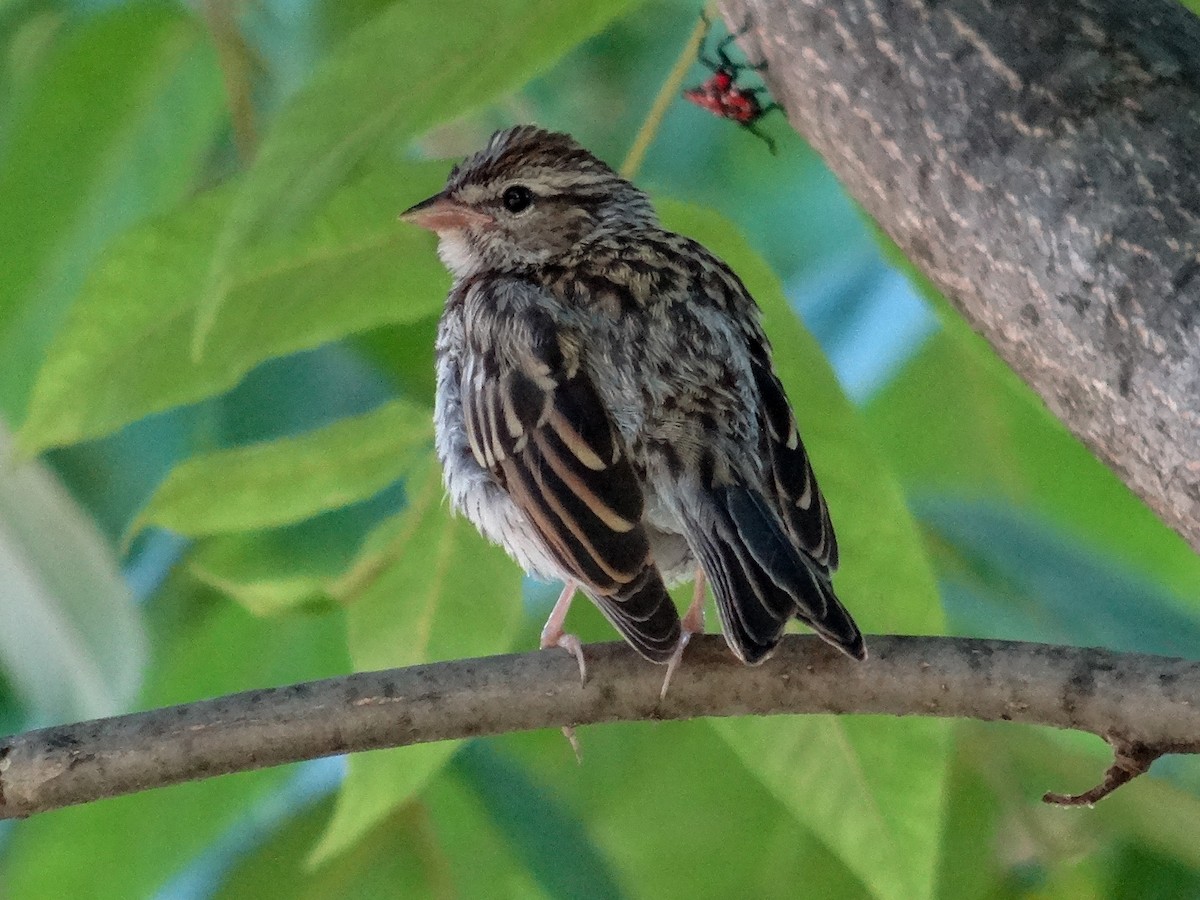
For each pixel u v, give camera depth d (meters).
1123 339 2.89
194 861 2.99
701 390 2.95
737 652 2.91
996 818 3.00
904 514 2.95
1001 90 2.90
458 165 2.98
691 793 3.00
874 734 2.94
